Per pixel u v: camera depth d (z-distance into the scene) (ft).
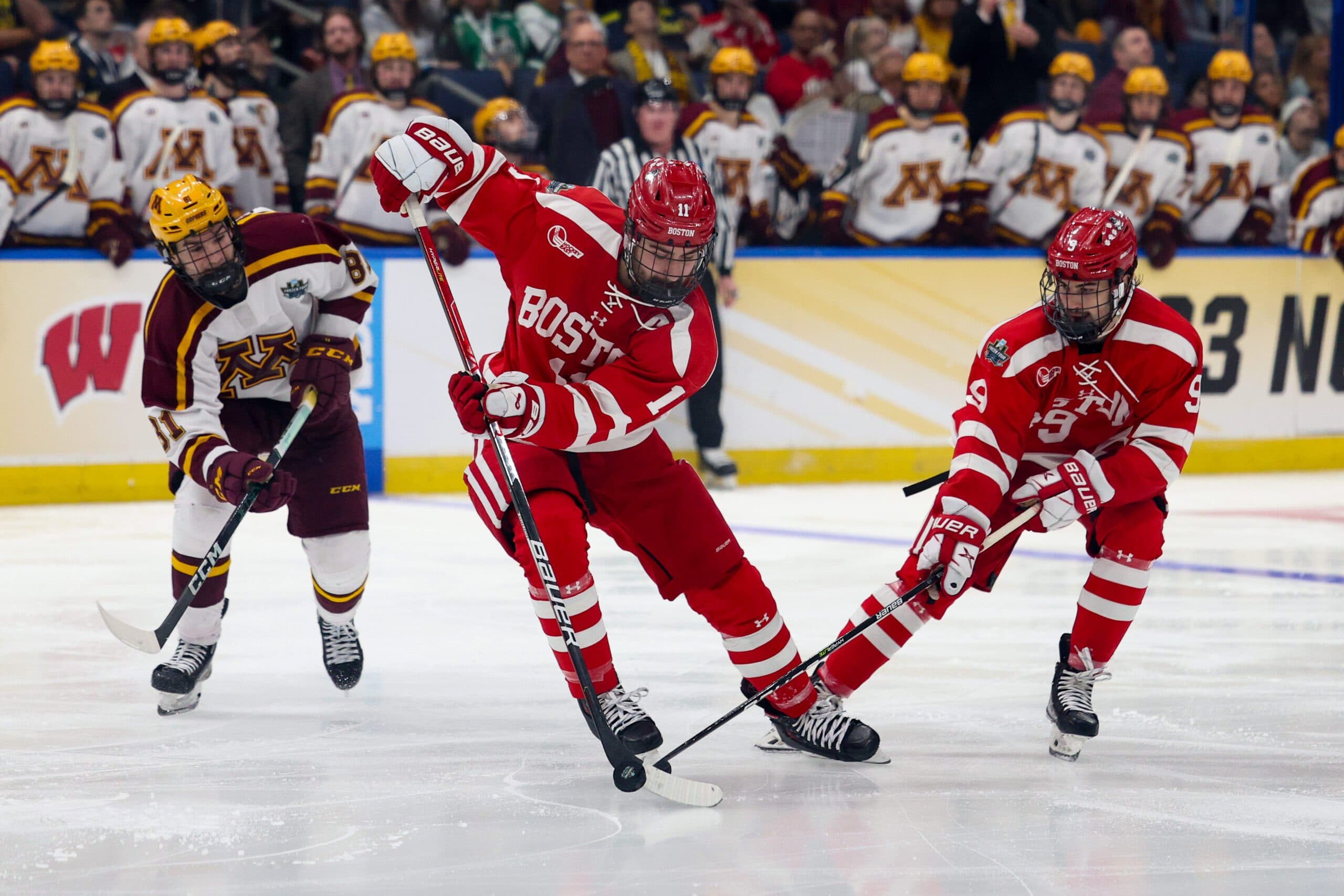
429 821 26.94
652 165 27.81
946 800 28.53
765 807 27.99
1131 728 34.40
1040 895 23.09
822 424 85.46
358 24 78.43
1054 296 30.30
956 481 31.40
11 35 79.15
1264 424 91.20
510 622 46.29
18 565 56.13
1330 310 91.76
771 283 83.71
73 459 75.05
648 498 29.78
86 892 23.15
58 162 73.51
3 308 73.31
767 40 92.99
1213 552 60.29
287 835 26.11
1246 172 90.02
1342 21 95.91
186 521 35.50
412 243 79.61
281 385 36.47
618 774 27.66
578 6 89.56
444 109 83.25
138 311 75.41
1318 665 40.91
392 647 42.86
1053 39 89.04
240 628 45.03
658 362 28.45
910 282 85.71
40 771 30.48
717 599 30.48
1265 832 26.48
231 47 77.10
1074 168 85.30
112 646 42.75
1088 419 31.91
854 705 36.58
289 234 34.65
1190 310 88.99
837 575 54.95
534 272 29.30
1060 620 46.83
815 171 86.84
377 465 79.00
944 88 87.30
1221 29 97.04
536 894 23.06
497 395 27.58
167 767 30.73
